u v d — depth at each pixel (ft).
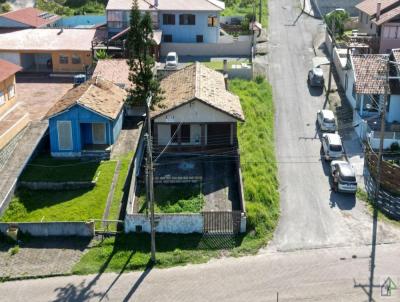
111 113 157.48
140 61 149.79
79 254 120.88
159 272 115.14
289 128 172.86
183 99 155.53
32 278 114.21
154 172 148.05
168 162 153.48
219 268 116.16
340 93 192.95
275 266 116.57
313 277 113.09
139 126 173.37
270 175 146.20
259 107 180.65
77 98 155.84
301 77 205.77
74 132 153.69
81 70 223.30
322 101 188.65
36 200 138.00
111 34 229.66
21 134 162.40
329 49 225.35
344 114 179.32
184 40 235.81
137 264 116.98
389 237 125.90
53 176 145.07
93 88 164.96
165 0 235.81
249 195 135.13
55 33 234.38
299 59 220.84
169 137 157.48
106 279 113.39
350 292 108.68
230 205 135.33
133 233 126.00
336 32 233.96
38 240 125.29
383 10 221.25
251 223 126.93
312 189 143.54
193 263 117.70
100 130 157.58
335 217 132.87
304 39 240.32
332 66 208.33
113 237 125.39
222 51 230.27
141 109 177.58
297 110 183.21
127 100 169.27
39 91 202.49
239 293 108.88
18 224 124.88
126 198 137.59
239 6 295.07
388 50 208.85
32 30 237.86
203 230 126.11
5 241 124.88
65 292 109.91
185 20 233.14
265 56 223.92
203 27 233.96
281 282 111.75
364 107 172.24
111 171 148.25
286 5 286.25
